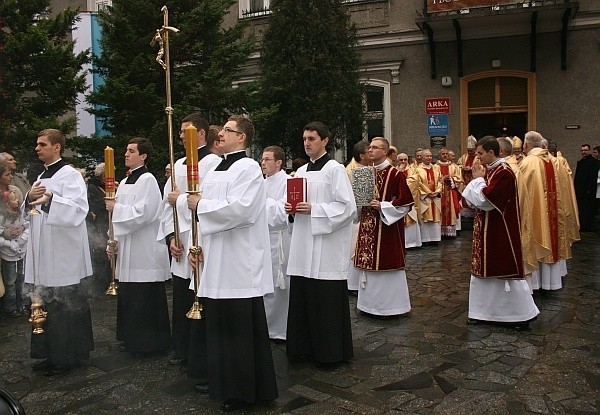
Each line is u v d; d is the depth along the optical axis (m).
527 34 12.88
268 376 3.87
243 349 3.79
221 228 3.70
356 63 11.52
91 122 11.50
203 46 9.73
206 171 4.68
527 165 6.50
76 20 9.93
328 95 10.90
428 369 4.51
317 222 4.50
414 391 4.10
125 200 4.89
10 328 6.02
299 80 10.85
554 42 12.75
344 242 4.62
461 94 13.37
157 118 9.31
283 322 5.41
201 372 4.09
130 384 4.36
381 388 4.16
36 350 4.59
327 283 4.55
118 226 4.75
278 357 4.91
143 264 4.89
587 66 12.61
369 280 6.02
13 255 6.29
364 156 6.52
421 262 9.18
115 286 4.84
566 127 12.83
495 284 5.54
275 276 5.38
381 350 4.99
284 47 11.03
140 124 9.48
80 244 4.62
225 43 10.12
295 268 4.70
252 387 3.80
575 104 12.73
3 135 8.71
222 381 3.81
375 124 14.14
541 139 6.73
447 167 11.84
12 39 8.66
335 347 4.57
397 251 5.94
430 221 11.01
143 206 4.77
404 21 13.52
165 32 4.35
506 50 13.06
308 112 10.90
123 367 4.73
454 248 10.57
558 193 6.82
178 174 4.80
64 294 4.60
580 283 7.40
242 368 3.79
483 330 5.48
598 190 12.12
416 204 10.66
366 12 13.76
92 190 7.04
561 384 4.16
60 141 4.63
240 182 3.80
